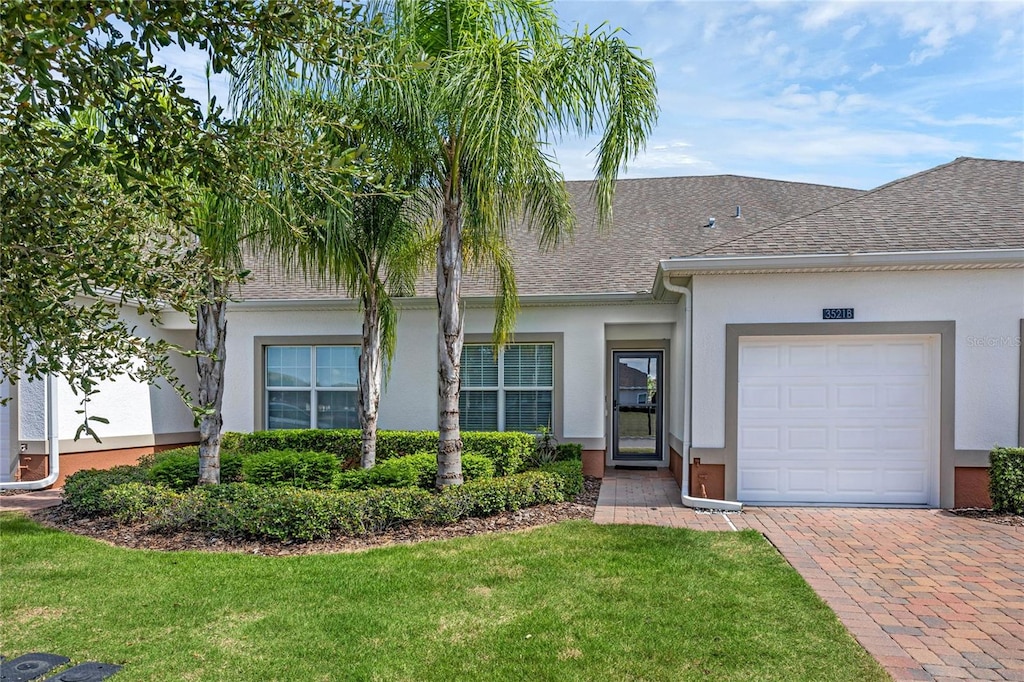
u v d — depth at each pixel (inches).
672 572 235.1
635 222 612.4
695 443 364.8
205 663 167.8
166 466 367.9
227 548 275.9
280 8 99.9
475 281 511.2
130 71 91.4
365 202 353.1
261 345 519.8
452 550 263.9
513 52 284.2
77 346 106.3
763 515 334.6
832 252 343.6
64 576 235.0
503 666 164.7
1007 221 363.6
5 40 78.7
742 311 362.3
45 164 98.0
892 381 359.3
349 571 237.9
